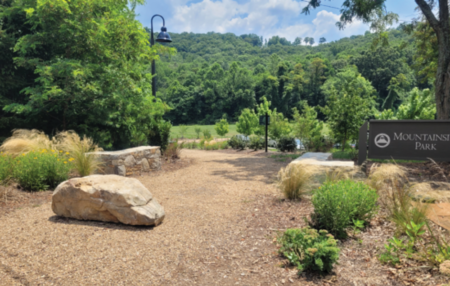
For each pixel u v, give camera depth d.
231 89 98.69
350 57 102.81
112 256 3.01
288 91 91.69
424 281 2.38
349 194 3.48
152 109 11.80
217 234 3.63
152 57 11.67
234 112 96.50
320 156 6.68
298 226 3.70
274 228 3.74
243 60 185.75
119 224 3.86
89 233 3.55
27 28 10.54
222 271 2.75
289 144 14.89
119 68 10.80
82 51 10.17
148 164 7.94
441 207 3.79
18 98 10.95
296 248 2.90
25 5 9.30
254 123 26.62
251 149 17.20
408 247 2.78
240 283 2.54
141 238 3.47
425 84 76.94
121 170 6.95
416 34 13.57
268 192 5.62
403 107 16.94
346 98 11.80
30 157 5.80
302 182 4.94
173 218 4.21
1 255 2.94
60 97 9.39
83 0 9.29
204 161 10.27
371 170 4.89
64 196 3.99
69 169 6.08
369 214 3.60
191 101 95.19
